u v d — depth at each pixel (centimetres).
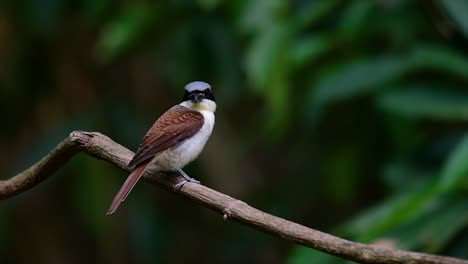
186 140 775
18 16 1185
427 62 893
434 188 789
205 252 1329
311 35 988
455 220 811
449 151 928
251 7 959
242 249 1330
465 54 914
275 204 1225
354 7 951
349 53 1005
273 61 941
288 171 1310
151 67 1296
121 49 1084
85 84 1264
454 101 888
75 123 1202
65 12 1210
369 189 1177
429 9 960
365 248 562
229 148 1286
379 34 1002
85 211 1167
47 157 734
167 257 1277
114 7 1152
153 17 1084
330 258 862
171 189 715
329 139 1095
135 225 1228
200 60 1141
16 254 1288
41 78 1244
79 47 1268
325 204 1227
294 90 1059
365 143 1066
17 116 1252
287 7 962
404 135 980
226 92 1148
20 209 1298
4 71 1216
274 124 988
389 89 914
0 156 1255
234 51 1132
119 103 1238
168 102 1292
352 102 1053
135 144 1212
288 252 1320
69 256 1301
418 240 804
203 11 1127
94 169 1176
